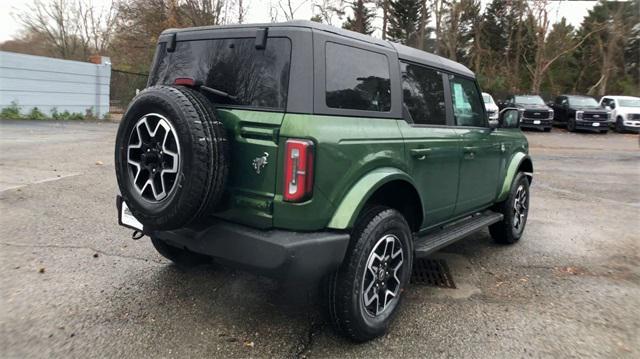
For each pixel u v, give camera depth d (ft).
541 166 41.37
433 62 13.85
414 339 10.85
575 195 29.12
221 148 9.36
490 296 13.48
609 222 22.56
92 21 108.37
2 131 44.09
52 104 57.72
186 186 9.01
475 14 128.36
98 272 13.78
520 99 80.59
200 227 10.02
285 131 9.27
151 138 9.63
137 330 10.62
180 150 9.06
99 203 21.29
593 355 10.40
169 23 83.35
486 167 16.22
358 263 10.12
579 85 135.95
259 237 9.29
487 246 18.52
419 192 12.16
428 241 13.55
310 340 10.59
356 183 10.18
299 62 9.58
